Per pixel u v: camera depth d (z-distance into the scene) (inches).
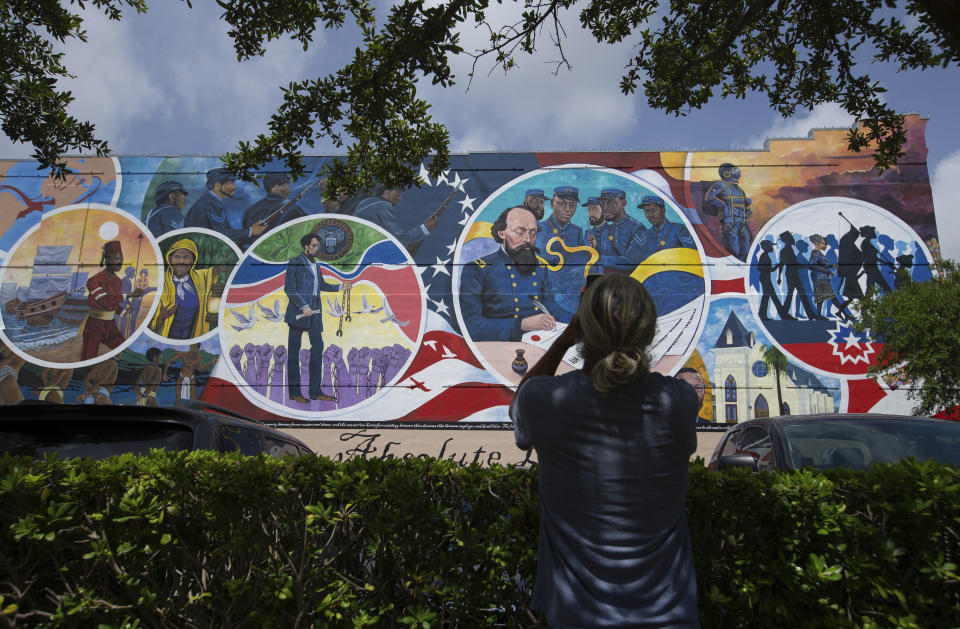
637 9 237.1
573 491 58.6
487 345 769.6
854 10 207.8
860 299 770.8
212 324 769.6
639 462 57.9
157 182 809.5
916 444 168.9
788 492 89.6
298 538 97.0
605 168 821.2
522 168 823.1
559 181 818.2
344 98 208.4
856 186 805.9
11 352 753.0
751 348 759.7
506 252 797.9
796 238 792.9
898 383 735.1
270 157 217.3
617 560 55.9
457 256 797.2
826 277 780.0
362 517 97.0
